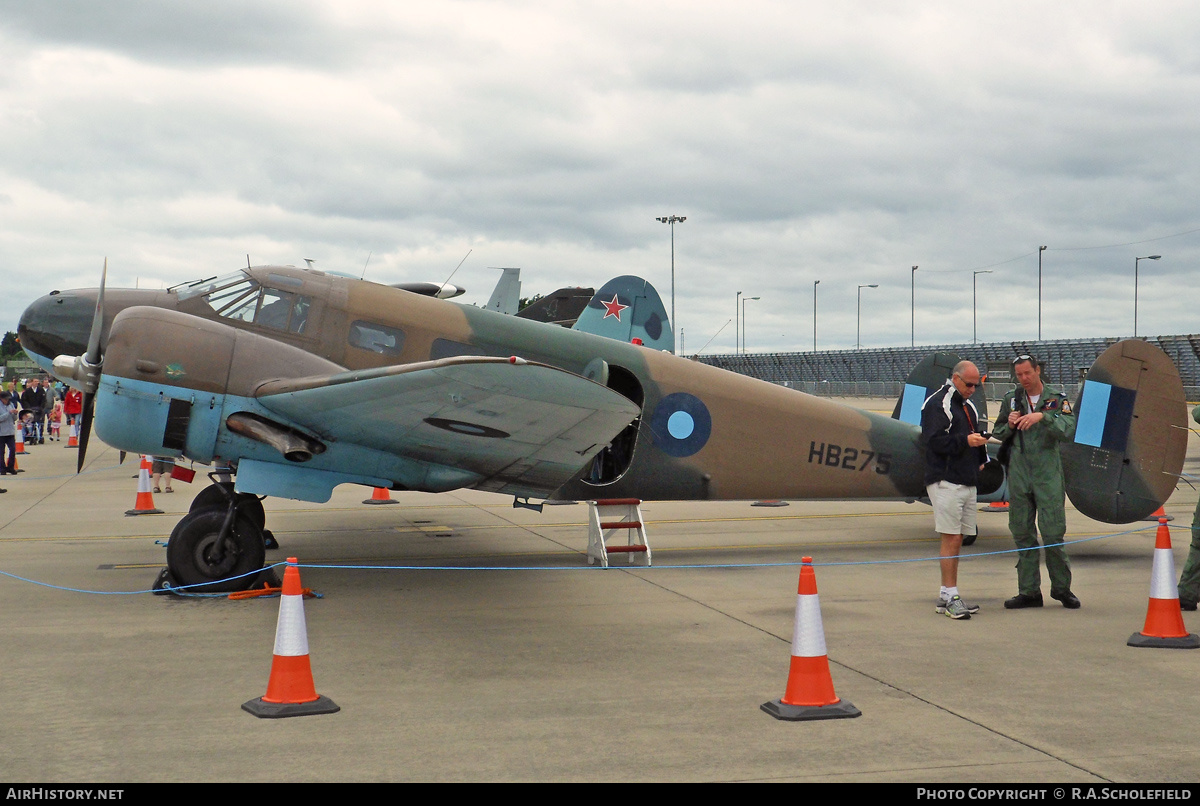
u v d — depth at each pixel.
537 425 6.91
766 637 6.39
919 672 5.55
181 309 8.45
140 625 6.54
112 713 4.69
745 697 5.05
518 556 9.73
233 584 7.51
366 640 6.24
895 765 4.07
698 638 6.35
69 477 18.31
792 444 9.88
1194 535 7.09
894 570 9.16
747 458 9.76
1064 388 45.50
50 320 9.48
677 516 13.46
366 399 6.80
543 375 5.98
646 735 4.44
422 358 8.64
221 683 5.21
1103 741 4.38
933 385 10.90
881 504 14.97
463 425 7.08
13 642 6.07
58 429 33.31
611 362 9.29
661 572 8.89
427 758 4.12
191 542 7.44
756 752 4.22
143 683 5.20
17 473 18.73
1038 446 7.30
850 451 10.09
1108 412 9.23
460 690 5.14
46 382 29.91
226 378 7.48
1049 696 5.08
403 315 8.66
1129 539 11.13
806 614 4.79
